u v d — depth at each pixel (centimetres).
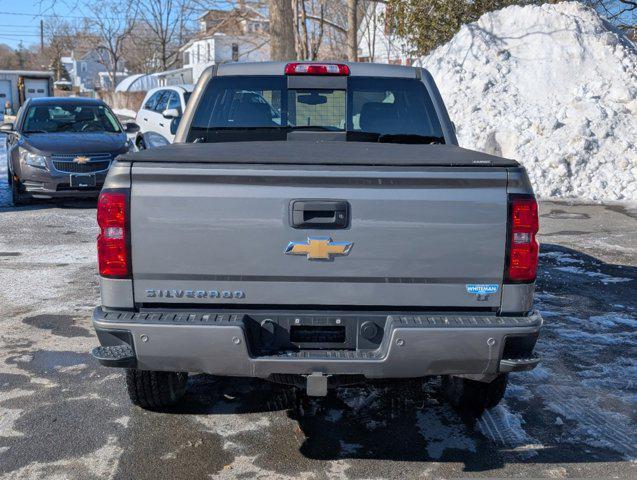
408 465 369
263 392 462
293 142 469
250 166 329
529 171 1412
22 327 589
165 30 4972
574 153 1411
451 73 1728
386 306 339
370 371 332
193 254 333
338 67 502
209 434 402
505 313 341
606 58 1669
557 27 1733
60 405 439
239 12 2417
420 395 460
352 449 386
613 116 1498
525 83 1658
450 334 326
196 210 331
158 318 333
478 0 2091
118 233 333
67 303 659
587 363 520
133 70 8369
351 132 506
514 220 333
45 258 838
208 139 504
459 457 378
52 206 1216
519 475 360
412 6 2159
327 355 334
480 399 421
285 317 339
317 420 421
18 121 1252
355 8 1975
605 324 611
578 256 873
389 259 333
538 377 491
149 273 336
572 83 1633
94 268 792
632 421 423
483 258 335
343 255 333
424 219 331
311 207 329
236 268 334
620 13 2411
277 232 332
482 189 332
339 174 328
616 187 1362
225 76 505
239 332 326
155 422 416
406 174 329
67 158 1148
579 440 399
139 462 369
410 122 505
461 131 1559
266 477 355
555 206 1260
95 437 396
